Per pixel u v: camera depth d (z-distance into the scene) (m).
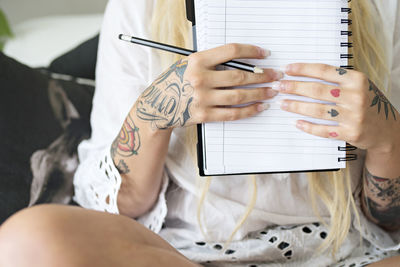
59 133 1.15
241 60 0.66
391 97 0.85
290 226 0.84
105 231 0.55
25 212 0.56
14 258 0.52
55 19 1.63
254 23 0.65
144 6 0.89
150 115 0.73
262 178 0.80
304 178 0.81
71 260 0.50
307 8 0.65
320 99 0.64
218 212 0.81
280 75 0.65
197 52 0.66
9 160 1.05
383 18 0.82
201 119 0.67
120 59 0.89
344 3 0.65
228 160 0.68
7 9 1.90
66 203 1.07
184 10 0.82
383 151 0.70
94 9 1.97
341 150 0.67
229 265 0.82
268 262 0.83
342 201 0.79
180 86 0.67
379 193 0.79
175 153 0.84
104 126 0.92
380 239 0.85
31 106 1.14
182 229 0.85
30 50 1.47
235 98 0.65
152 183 0.81
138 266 0.53
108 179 0.82
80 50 1.39
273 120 0.67
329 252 0.83
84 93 1.26
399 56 0.84
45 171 1.08
